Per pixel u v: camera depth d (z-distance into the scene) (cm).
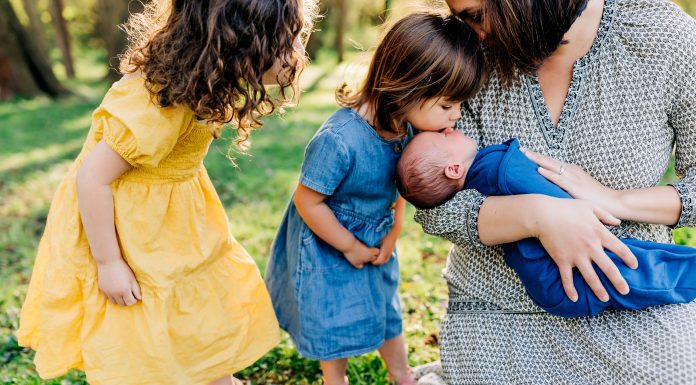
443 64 209
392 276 270
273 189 607
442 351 242
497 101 220
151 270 223
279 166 705
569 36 202
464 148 220
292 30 212
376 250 253
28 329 243
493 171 211
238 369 244
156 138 205
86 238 223
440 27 217
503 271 220
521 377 216
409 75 214
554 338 213
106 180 210
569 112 209
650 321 201
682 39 197
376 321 255
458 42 213
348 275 251
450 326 238
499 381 220
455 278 237
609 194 205
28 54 1464
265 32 206
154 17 225
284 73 219
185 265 230
